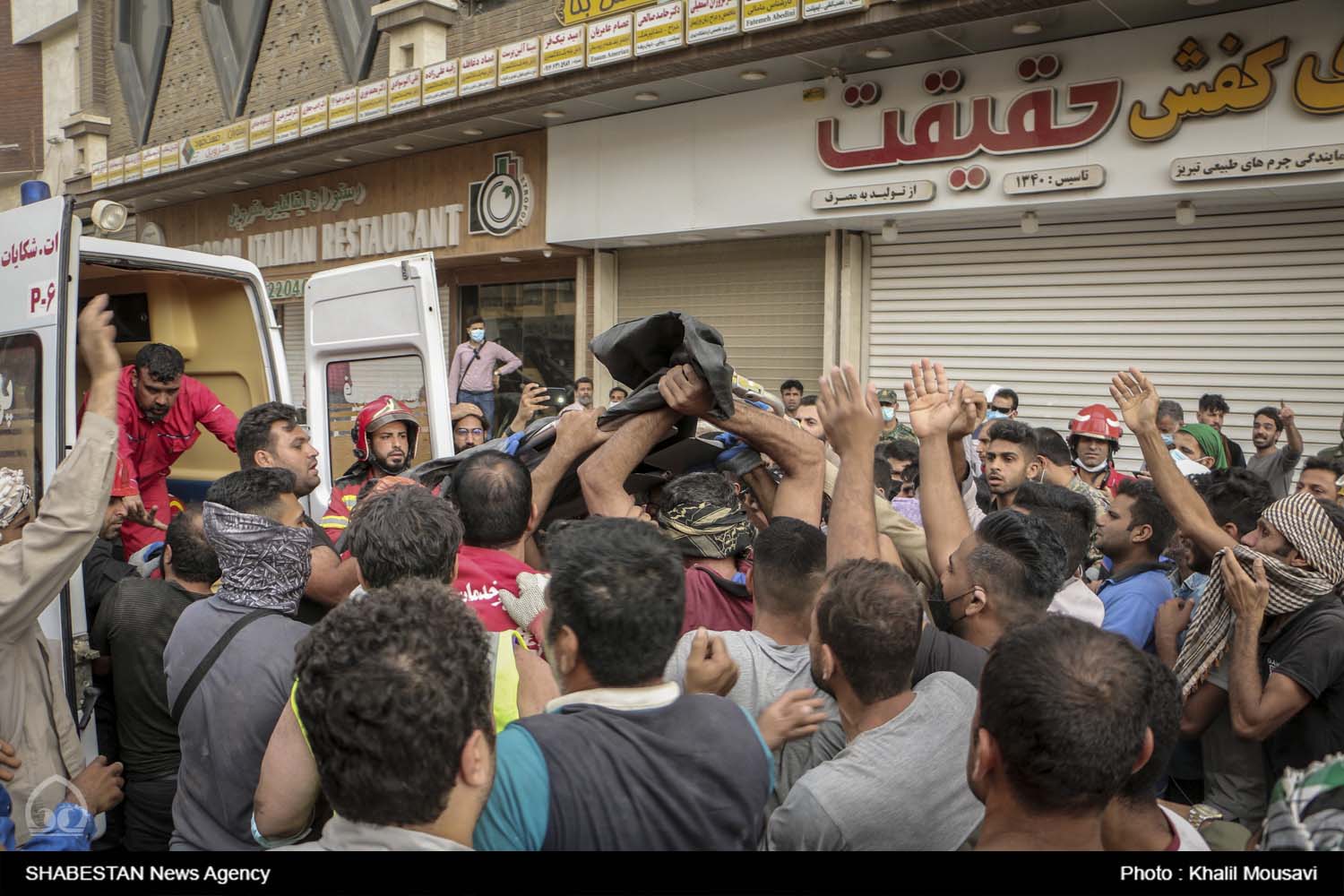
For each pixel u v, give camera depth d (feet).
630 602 5.42
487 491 7.97
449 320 46.29
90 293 18.56
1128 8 24.06
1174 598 11.71
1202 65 24.43
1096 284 29.14
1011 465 14.21
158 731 9.91
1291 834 4.65
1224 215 26.84
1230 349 27.02
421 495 7.29
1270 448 24.43
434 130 38.96
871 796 5.90
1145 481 12.14
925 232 32.40
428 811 4.70
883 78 29.60
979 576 7.91
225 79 53.67
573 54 32.14
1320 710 8.87
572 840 5.01
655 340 8.94
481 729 4.92
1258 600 8.82
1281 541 9.25
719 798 5.31
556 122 37.45
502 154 39.96
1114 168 25.94
